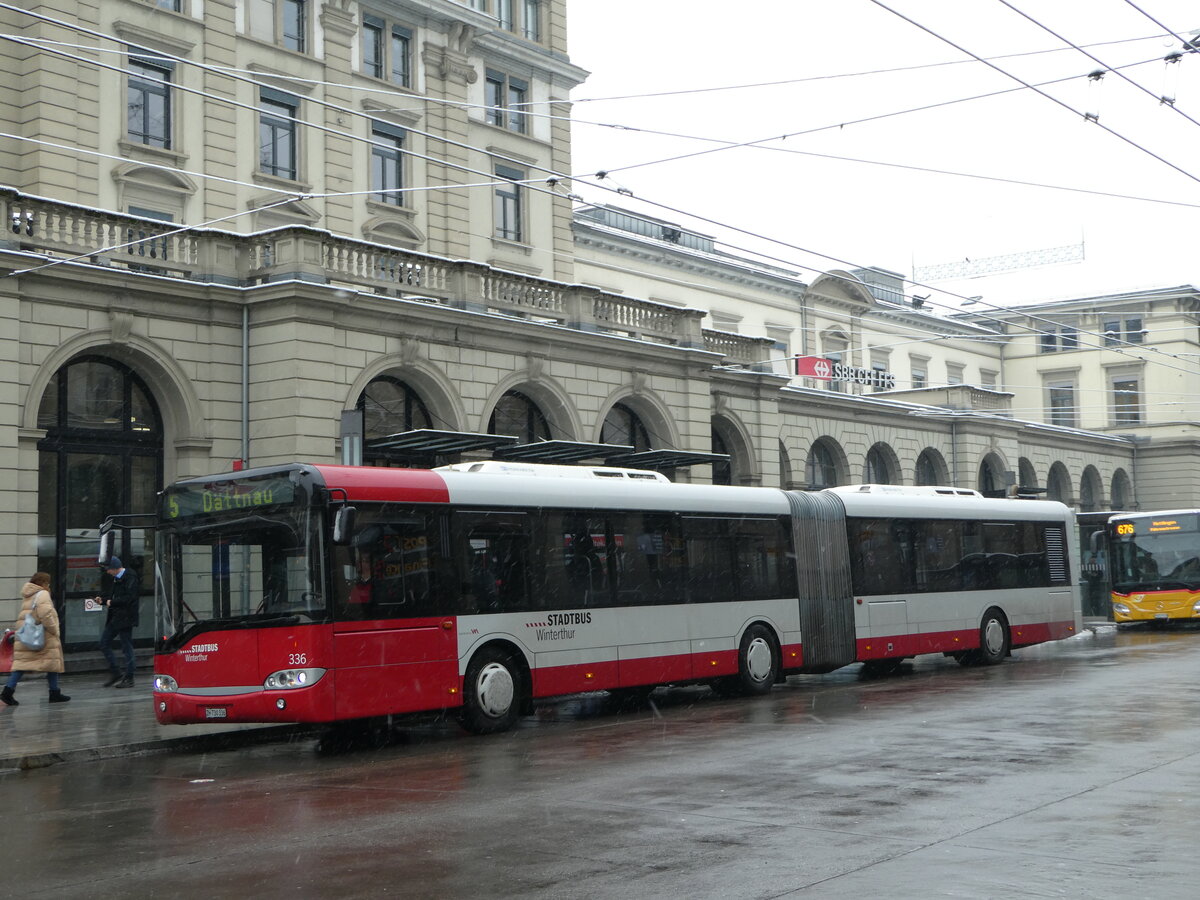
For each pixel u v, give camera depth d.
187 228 23.78
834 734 14.20
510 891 7.57
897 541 22.98
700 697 20.11
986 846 8.45
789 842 8.68
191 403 24.47
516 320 28.44
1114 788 10.47
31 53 26.14
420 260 27.19
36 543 22.28
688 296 46.62
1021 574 25.66
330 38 31.88
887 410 46.28
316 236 25.05
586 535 17.58
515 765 12.79
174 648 14.96
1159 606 36.03
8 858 8.96
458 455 27.98
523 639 16.45
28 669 18.48
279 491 14.62
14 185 26.11
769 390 37.19
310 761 13.98
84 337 23.03
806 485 42.88
